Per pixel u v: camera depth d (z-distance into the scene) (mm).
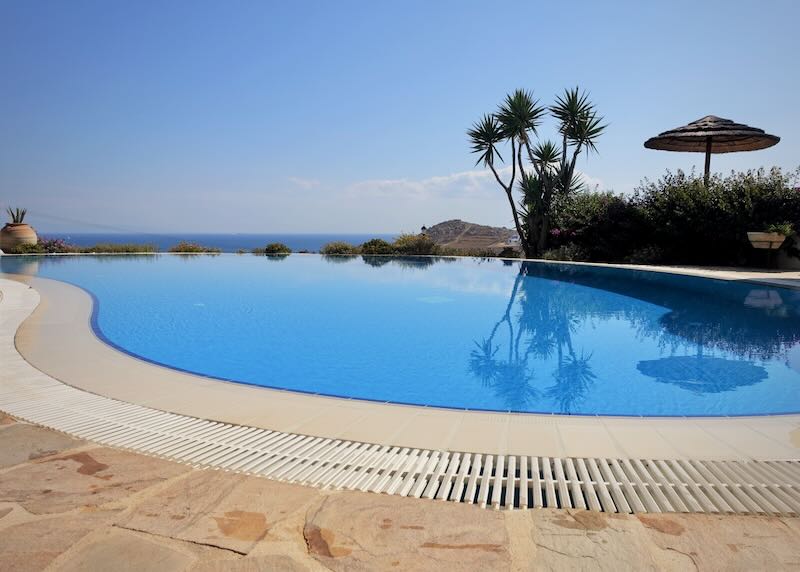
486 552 1559
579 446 2623
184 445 2598
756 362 5355
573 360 5555
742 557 1528
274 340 6496
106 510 1808
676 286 10852
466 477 2227
